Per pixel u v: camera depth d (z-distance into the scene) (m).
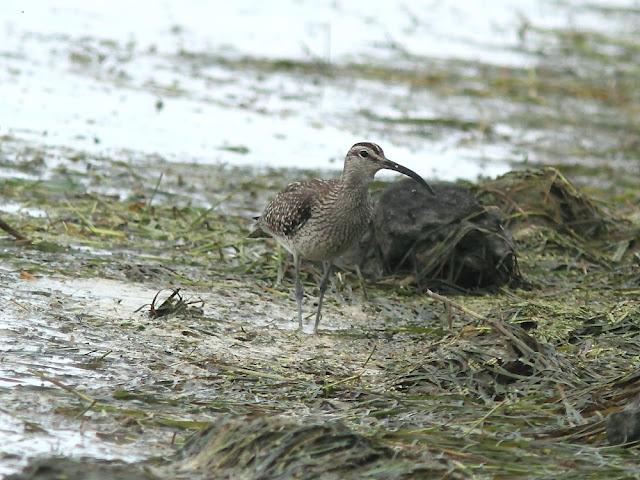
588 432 10.93
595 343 13.65
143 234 17.67
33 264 15.46
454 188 17.02
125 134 22.88
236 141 23.50
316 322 14.50
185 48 29.94
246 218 19.09
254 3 35.16
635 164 24.97
